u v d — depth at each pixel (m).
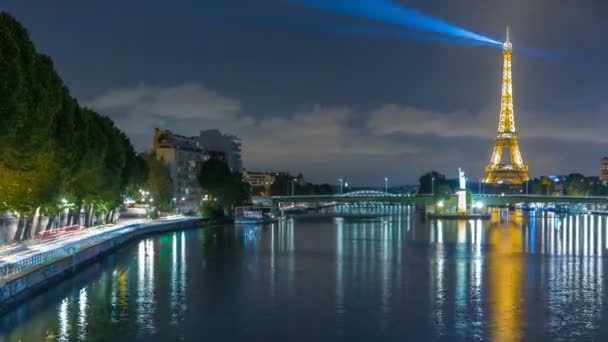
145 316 97.25
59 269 120.81
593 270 144.50
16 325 91.06
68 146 135.38
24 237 149.88
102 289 117.19
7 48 98.06
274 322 95.00
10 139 104.06
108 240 164.38
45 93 112.25
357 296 112.56
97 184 166.00
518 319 96.75
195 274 136.00
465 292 116.31
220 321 95.00
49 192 121.75
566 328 92.00
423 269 145.12
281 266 149.50
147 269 142.62
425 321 95.50
